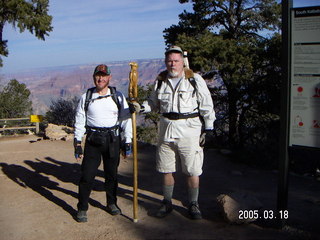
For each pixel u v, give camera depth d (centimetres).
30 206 465
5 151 865
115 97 402
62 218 421
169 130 385
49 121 2041
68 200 487
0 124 2059
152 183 571
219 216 415
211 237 361
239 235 364
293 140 358
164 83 388
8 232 387
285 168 367
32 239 369
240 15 2253
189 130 384
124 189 536
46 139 1098
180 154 393
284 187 369
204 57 1798
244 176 624
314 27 336
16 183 575
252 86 1883
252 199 401
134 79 386
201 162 399
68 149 882
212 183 575
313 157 692
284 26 349
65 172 648
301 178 639
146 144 923
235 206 390
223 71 1830
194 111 384
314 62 339
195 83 377
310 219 407
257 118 1986
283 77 354
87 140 400
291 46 348
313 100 343
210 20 2262
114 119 402
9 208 459
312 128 346
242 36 2170
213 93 2067
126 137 414
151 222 403
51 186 557
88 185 404
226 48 1783
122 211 439
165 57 380
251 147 816
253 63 1827
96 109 395
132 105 386
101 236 371
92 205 462
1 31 2058
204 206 452
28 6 1988
